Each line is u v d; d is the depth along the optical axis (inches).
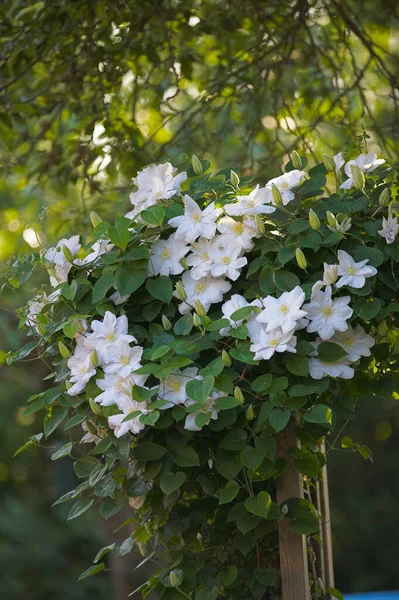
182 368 172.9
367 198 175.9
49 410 182.1
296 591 178.2
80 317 174.4
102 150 244.8
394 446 671.8
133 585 343.9
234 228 175.0
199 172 183.0
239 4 239.3
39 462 674.2
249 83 243.6
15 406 610.5
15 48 234.5
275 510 173.3
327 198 178.4
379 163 179.9
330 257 175.0
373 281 172.2
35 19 233.1
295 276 172.9
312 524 176.6
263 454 169.6
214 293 175.6
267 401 169.6
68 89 242.7
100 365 175.2
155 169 181.9
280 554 179.0
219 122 285.0
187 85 295.1
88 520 642.8
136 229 175.3
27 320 182.9
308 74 265.3
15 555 600.1
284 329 168.1
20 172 268.2
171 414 171.8
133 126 243.0
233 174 179.2
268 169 259.3
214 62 277.7
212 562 182.1
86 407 177.8
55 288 179.3
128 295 175.9
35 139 249.4
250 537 179.0
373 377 178.4
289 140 298.0
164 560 185.2
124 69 244.2
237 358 168.9
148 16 235.8
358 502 673.0
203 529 183.5
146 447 172.1
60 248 181.3
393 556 665.0
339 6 239.1
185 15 239.1
